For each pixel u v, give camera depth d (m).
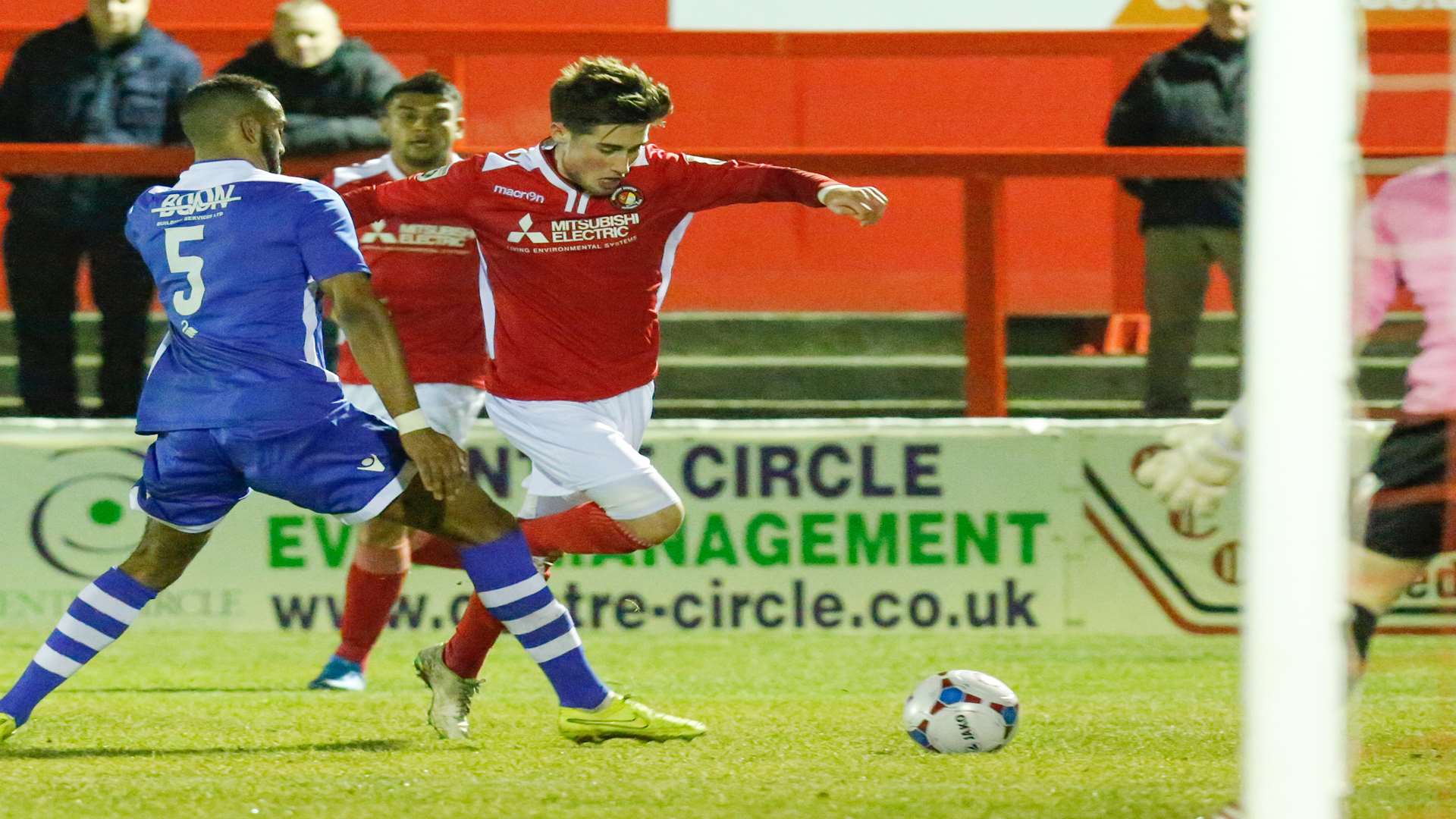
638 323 16.44
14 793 13.20
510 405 16.56
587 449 16.28
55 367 23.50
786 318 28.06
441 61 28.19
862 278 31.95
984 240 23.34
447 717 16.06
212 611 22.52
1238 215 23.61
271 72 23.47
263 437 14.24
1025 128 34.47
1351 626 13.62
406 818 12.27
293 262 14.30
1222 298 24.30
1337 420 8.59
